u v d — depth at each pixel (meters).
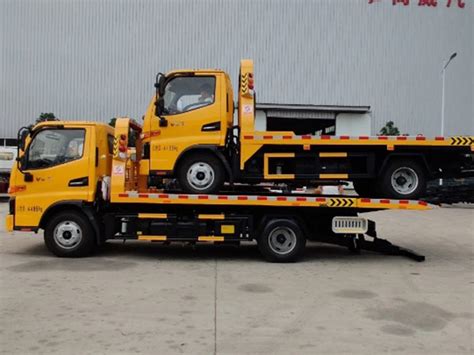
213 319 5.29
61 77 39.22
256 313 5.54
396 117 39.94
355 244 8.90
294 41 39.19
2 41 38.84
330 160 8.52
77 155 8.52
